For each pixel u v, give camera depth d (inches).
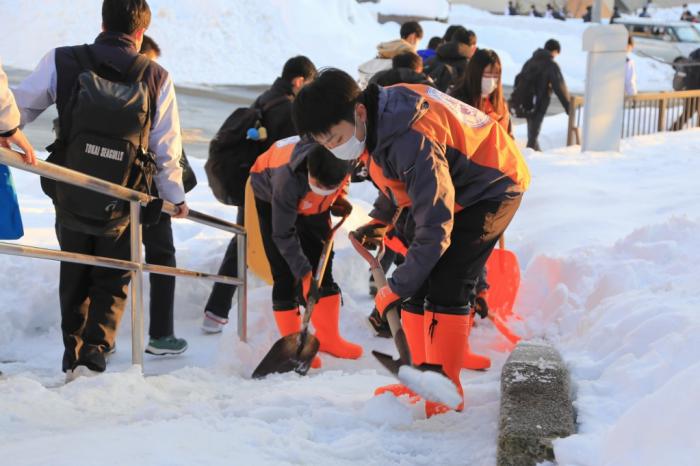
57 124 149.0
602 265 187.2
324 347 182.7
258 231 187.3
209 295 221.0
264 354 184.7
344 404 124.3
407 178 111.9
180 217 157.8
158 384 140.6
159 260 181.3
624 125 515.8
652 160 380.5
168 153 152.1
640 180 328.2
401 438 109.7
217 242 237.1
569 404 105.5
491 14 1472.7
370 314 207.8
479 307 173.3
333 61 860.6
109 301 151.3
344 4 971.9
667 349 114.6
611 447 85.0
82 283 152.6
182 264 219.9
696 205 261.7
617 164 370.9
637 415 83.7
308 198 163.8
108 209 141.3
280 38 856.9
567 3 1603.1
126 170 140.4
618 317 143.7
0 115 114.8
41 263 205.9
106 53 145.3
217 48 823.1
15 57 768.3
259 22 858.1
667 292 149.1
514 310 192.1
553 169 353.7
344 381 152.6
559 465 90.4
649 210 266.1
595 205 280.2
